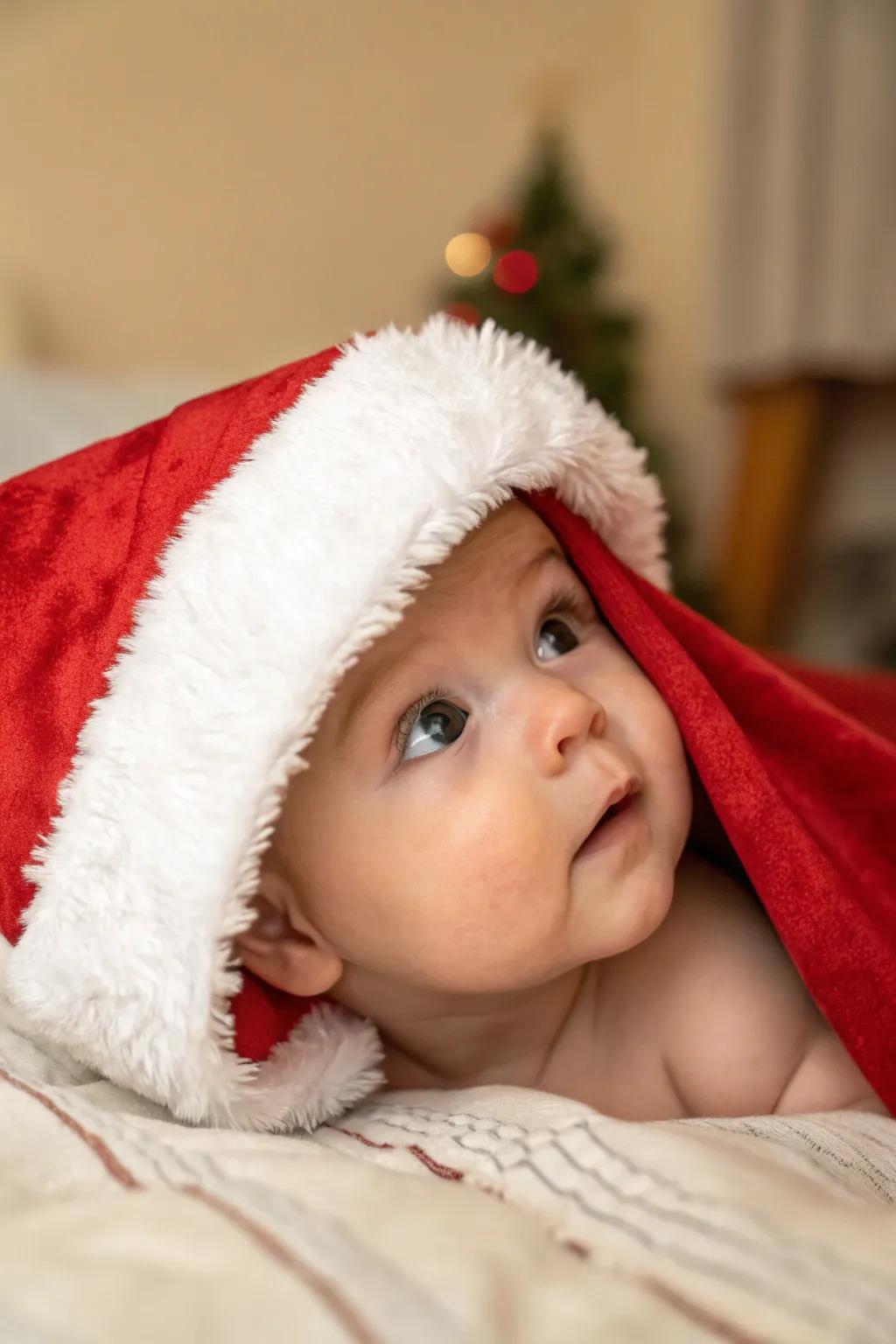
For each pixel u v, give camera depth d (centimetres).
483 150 308
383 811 59
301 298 311
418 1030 69
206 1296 30
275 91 304
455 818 59
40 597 59
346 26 302
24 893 57
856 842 73
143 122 304
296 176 307
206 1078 54
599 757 61
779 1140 48
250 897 56
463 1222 34
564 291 251
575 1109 50
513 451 58
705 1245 34
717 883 76
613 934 61
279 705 52
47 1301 30
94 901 53
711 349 240
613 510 72
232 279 310
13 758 57
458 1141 49
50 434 142
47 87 301
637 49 297
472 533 63
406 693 60
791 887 66
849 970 65
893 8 215
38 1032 57
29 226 297
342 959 64
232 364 312
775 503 247
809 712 73
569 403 65
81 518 62
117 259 304
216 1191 38
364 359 61
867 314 223
